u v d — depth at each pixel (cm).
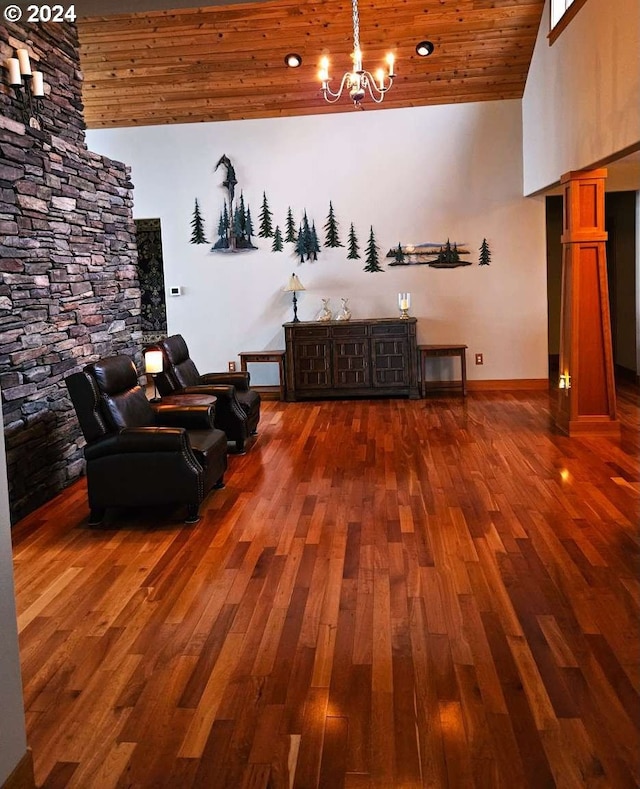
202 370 853
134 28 670
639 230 796
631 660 257
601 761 205
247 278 832
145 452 416
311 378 802
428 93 767
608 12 467
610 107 468
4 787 189
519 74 745
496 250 805
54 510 456
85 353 535
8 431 426
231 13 654
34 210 460
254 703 239
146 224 1001
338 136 801
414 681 249
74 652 277
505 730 220
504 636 278
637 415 667
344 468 529
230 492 480
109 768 210
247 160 812
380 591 321
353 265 820
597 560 346
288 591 325
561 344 627
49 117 497
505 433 618
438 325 824
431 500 446
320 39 683
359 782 200
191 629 293
